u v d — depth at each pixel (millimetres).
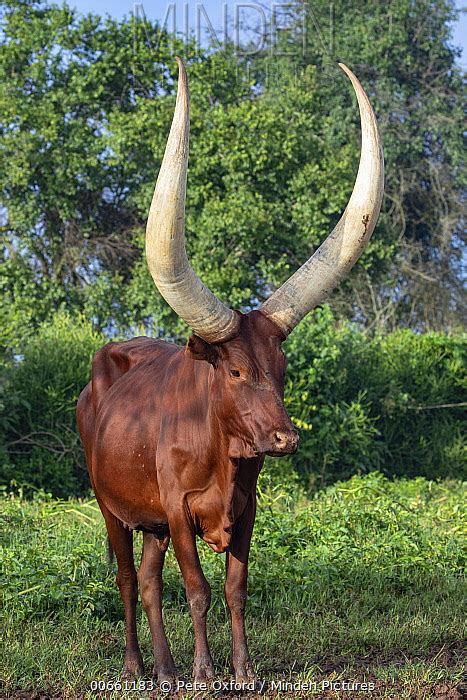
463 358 24328
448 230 41938
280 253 33531
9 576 9883
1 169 32375
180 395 7566
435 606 10180
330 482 20266
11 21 34156
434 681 7730
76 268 34750
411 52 43656
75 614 9297
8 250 34781
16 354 20641
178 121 6352
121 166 34344
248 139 31953
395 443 23188
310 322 21578
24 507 15414
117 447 8031
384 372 22922
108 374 8945
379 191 7129
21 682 7734
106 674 7980
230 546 7555
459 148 42469
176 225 6484
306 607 9953
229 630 9141
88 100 34000
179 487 7438
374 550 11734
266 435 6758
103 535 12359
